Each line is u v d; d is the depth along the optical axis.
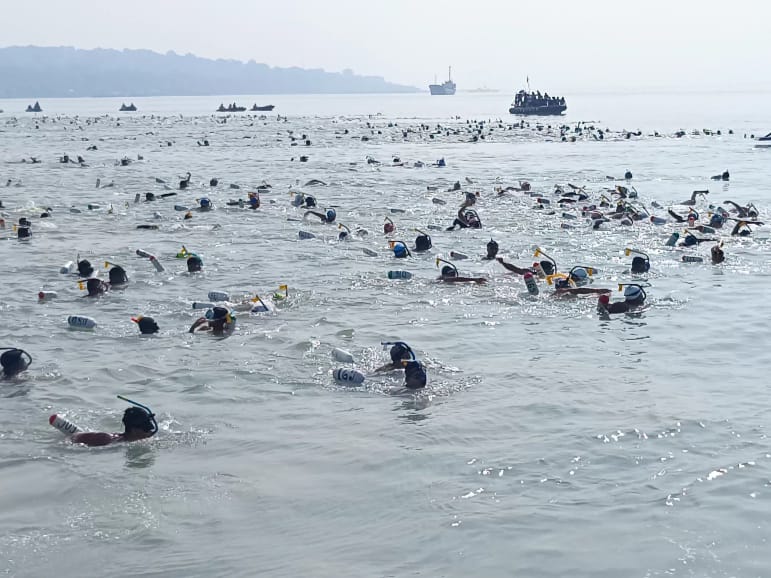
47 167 48.84
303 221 27.80
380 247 22.80
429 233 25.14
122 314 15.72
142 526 7.77
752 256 20.70
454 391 11.31
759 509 7.71
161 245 23.27
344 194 35.47
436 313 15.53
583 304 16.06
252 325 14.76
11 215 29.20
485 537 7.36
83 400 11.25
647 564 6.83
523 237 24.19
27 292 17.58
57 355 13.21
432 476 8.66
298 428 10.13
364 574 6.82
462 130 89.06
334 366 12.45
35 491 8.55
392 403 10.93
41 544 7.46
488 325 14.65
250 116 140.12
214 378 11.99
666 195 34.09
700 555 6.95
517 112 137.00
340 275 18.98
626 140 70.94
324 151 61.44
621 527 7.46
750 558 6.88
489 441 9.55
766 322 14.54
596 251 21.73
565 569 6.79
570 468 8.74
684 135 75.94
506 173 44.12
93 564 7.11
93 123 112.12
